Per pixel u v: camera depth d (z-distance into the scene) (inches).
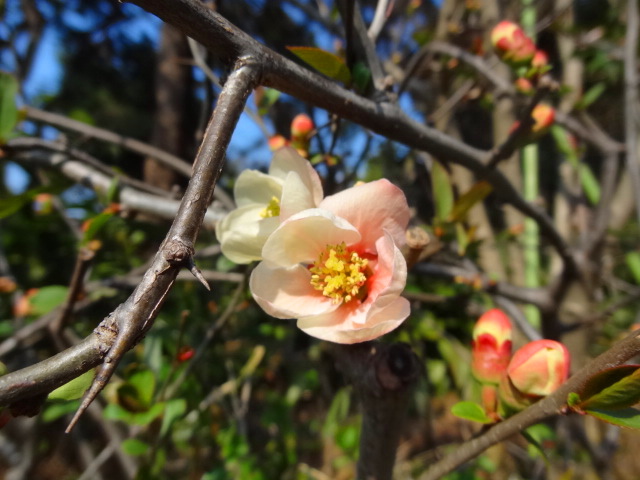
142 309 2.4
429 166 8.9
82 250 6.3
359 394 4.6
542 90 5.3
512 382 4.0
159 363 7.5
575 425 11.7
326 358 12.8
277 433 10.7
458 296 8.5
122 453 9.9
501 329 4.3
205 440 10.8
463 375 12.1
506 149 5.7
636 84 10.4
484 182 6.4
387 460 4.6
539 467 11.9
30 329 7.7
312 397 15.1
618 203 13.1
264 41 12.0
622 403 3.2
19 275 14.0
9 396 2.3
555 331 9.4
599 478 11.6
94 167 8.6
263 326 10.8
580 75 13.0
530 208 7.1
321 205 4.0
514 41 6.2
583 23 13.7
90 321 10.2
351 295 4.1
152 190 8.3
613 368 3.2
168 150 12.8
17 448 11.9
